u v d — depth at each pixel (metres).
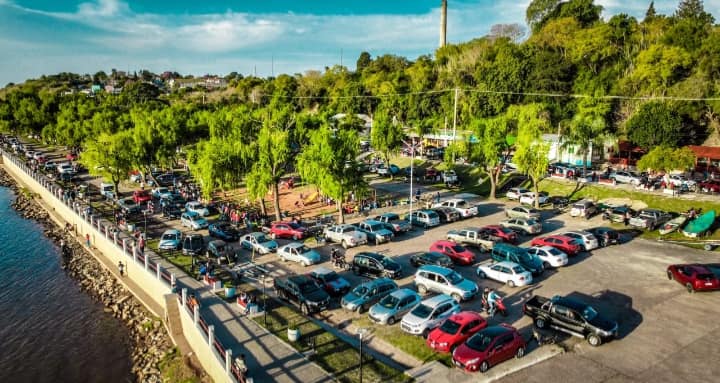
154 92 195.00
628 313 27.56
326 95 154.75
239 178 56.28
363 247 42.19
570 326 24.66
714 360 22.39
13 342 34.56
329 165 46.16
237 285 34.53
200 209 55.50
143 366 29.95
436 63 127.75
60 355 32.62
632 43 90.56
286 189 68.88
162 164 74.81
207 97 174.62
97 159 65.00
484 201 57.53
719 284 30.05
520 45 104.69
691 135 67.69
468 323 24.16
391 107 115.19
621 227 45.03
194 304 28.97
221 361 23.64
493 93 93.69
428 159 81.44
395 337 25.72
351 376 22.02
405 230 45.38
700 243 39.69
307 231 46.00
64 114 118.38
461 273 34.84
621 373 21.52
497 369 21.94
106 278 44.34
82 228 56.78
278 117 59.72
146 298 37.84
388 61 159.12
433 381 21.14
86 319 37.56
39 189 79.38
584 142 64.19
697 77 69.00
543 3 120.38
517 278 31.58
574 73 91.19
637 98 70.00
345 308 29.72
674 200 48.22
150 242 46.19
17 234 60.50
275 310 30.08
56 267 49.19
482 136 56.75
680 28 80.19
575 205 49.12
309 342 25.50
